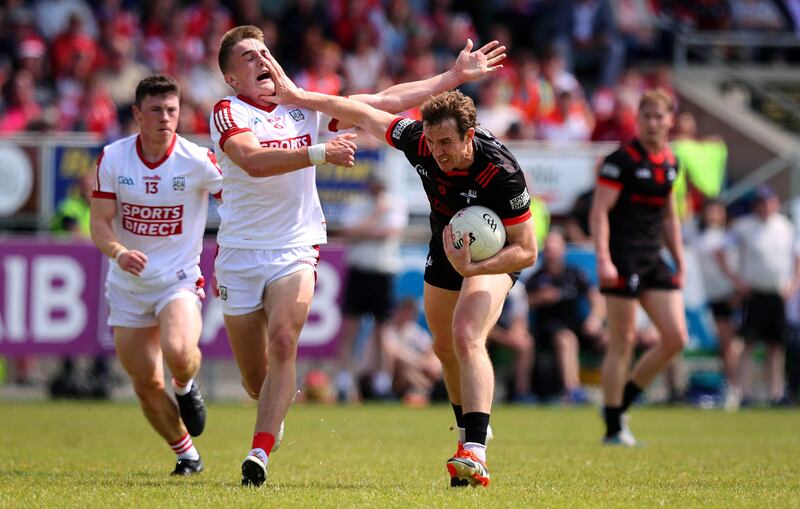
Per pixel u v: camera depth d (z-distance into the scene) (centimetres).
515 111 6353
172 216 2466
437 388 5206
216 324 4978
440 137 2039
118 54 6438
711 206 5431
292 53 7125
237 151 2147
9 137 5191
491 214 2133
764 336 5400
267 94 2256
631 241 3256
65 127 5956
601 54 7512
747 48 7781
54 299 4947
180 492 2034
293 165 2105
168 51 6700
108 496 1988
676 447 3241
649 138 3241
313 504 1867
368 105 2306
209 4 7006
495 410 4822
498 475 2444
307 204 2308
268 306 2244
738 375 5459
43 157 5169
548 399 5188
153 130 2425
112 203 2448
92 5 7275
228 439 3400
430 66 6744
